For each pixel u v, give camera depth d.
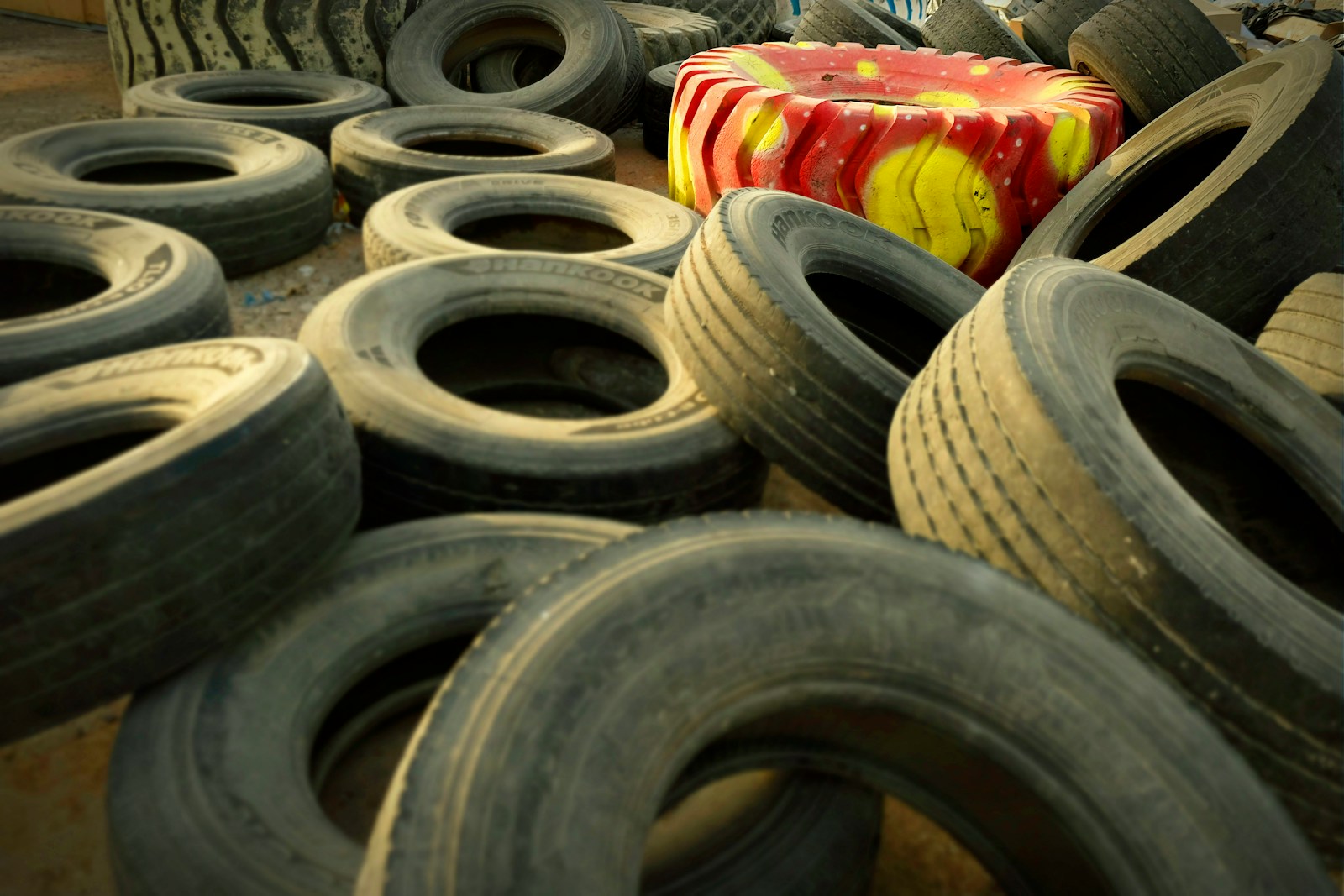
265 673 1.52
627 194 3.65
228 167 3.84
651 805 1.07
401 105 5.12
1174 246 2.80
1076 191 3.52
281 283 3.53
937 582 1.30
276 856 1.24
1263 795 1.21
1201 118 3.25
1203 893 1.13
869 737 1.34
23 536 1.29
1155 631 1.42
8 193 3.09
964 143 3.33
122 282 2.55
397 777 1.02
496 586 1.75
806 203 2.67
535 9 5.43
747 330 2.11
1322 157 2.67
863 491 2.08
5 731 1.39
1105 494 1.44
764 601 1.21
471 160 3.87
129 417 1.82
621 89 5.33
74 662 1.38
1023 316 1.74
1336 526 2.07
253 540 1.51
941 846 1.64
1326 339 2.48
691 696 1.14
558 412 2.92
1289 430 2.11
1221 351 2.18
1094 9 4.82
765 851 1.34
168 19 4.97
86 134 3.68
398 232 3.07
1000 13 7.79
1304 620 1.41
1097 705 1.24
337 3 5.11
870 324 2.91
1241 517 2.23
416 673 1.79
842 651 1.23
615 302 2.72
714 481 2.19
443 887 0.92
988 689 1.25
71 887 1.41
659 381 2.83
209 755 1.36
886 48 4.96
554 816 0.99
